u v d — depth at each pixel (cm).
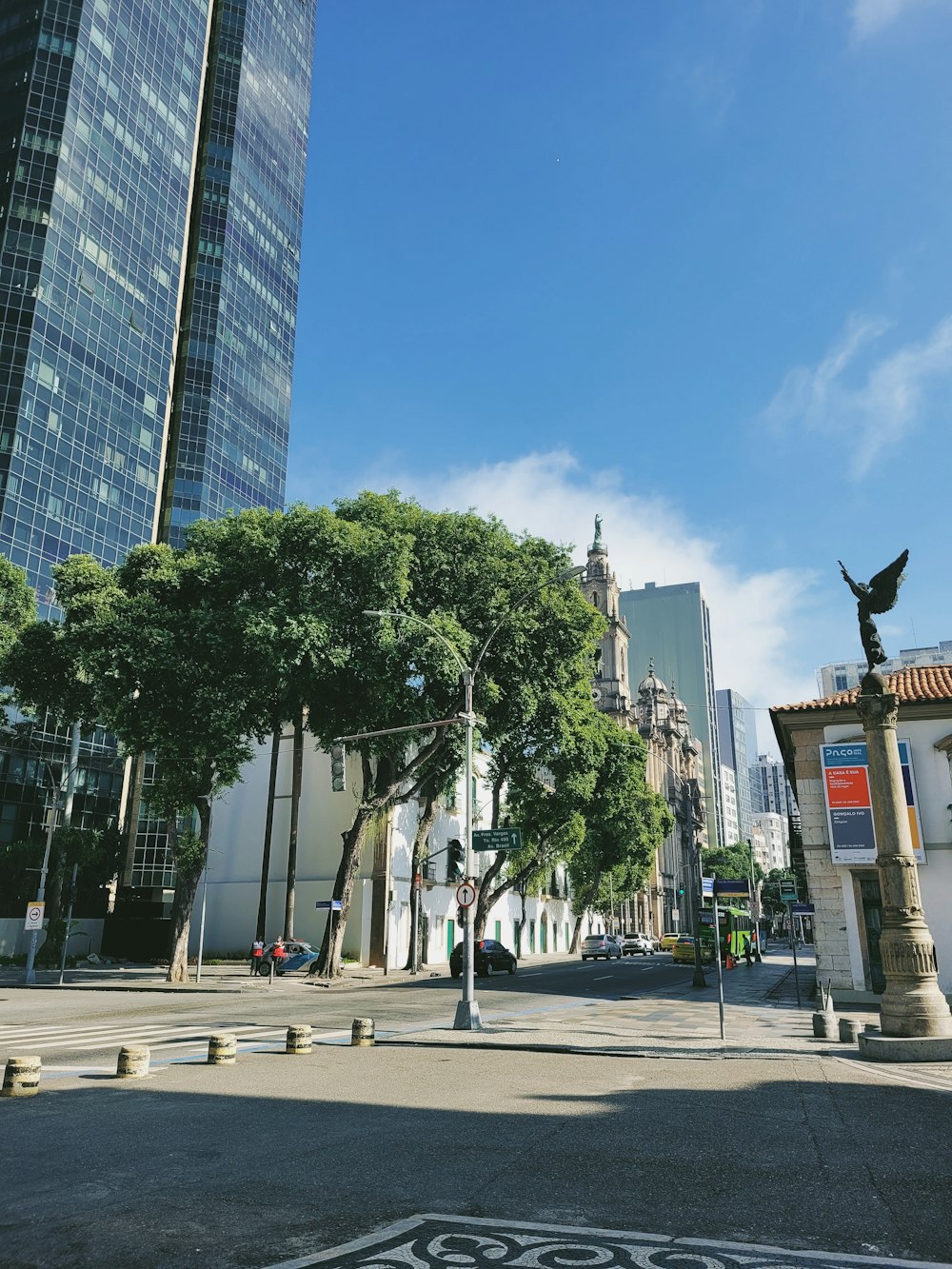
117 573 3475
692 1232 539
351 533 2989
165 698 3111
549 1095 1032
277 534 3075
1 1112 930
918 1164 705
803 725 2688
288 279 9838
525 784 4472
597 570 10744
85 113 7319
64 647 3312
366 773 3619
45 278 6731
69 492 6725
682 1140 788
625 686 10588
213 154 8950
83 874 5200
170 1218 566
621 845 6631
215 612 3112
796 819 4053
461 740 3434
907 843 1515
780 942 12406
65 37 7281
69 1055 1424
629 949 6862
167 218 8212
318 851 4662
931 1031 1391
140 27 8112
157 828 6481
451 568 3309
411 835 4781
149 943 5131
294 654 2852
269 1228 545
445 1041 1561
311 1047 1438
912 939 1452
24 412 6406
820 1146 766
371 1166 696
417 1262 482
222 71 9231
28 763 5781
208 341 8362
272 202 9688
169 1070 1237
